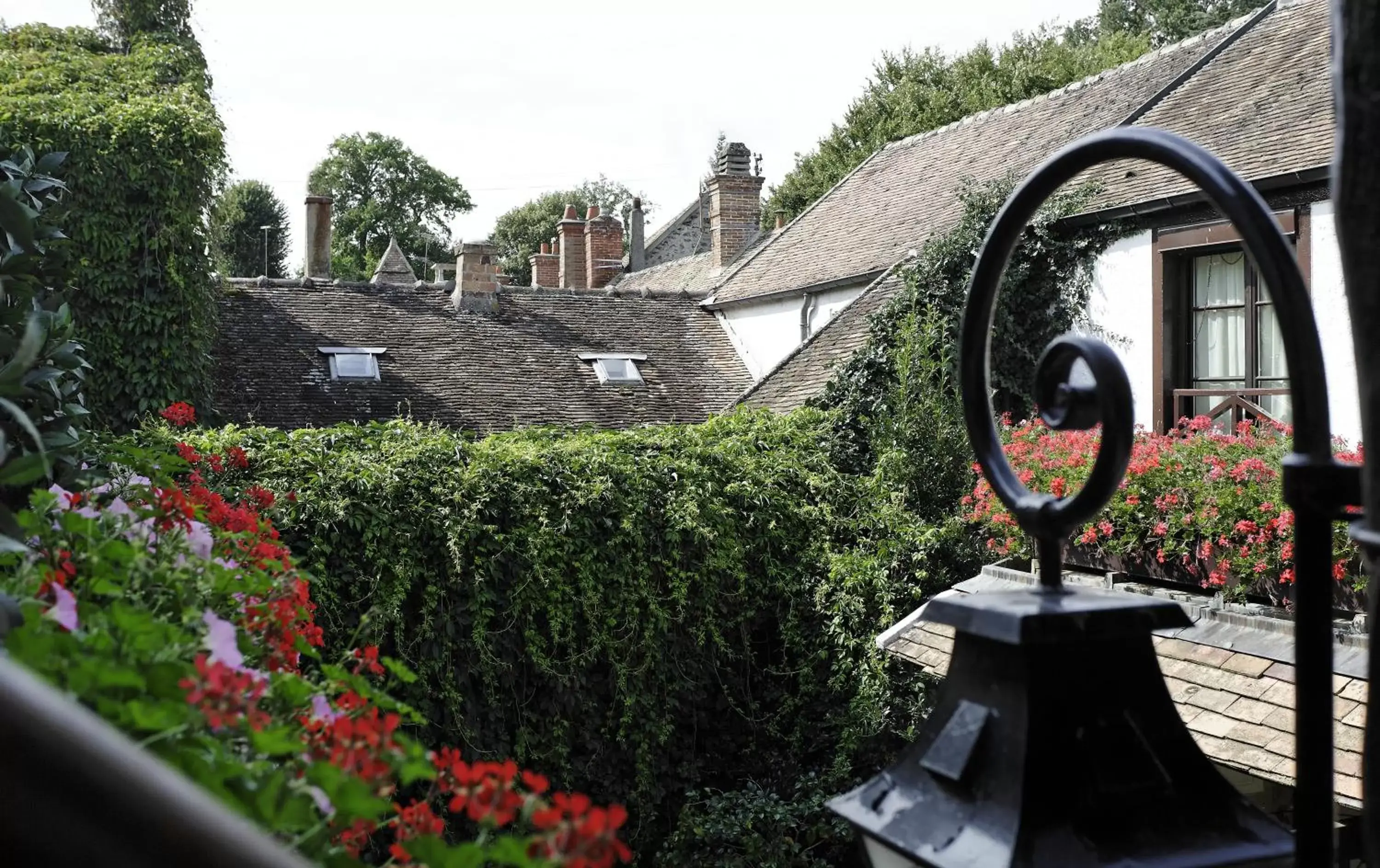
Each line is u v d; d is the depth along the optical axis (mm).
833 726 10633
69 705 423
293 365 16906
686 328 20562
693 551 10656
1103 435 1199
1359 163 939
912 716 9672
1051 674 1177
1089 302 11219
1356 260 949
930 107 31250
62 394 3766
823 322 17344
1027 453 8844
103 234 12883
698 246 36281
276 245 55562
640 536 10398
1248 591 6953
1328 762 1114
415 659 9766
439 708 9828
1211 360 10258
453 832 9109
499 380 17828
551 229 63188
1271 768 5727
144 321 13070
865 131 32938
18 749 393
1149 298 10586
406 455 10016
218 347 16781
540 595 10141
